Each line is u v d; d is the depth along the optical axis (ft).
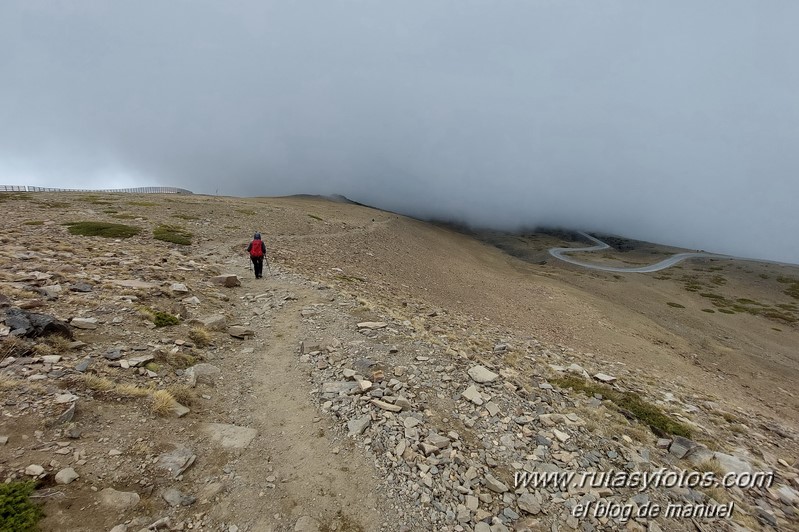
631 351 128.88
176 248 99.76
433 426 30.55
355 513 21.39
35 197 185.37
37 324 30.45
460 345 54.85
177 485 20.79
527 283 272.51
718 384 113.70
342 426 29.01
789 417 91.45
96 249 74.79
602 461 30.73
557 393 44.09
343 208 495.00
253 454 24.84
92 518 17.37
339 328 51.08
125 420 24.26
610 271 519.60
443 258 279.49
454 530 21.25
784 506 31.27
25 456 19.08
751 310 336.90
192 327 42.73
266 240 134.92
